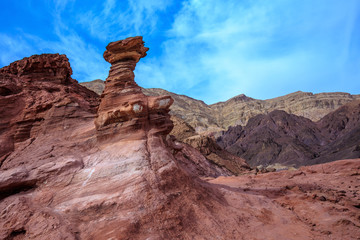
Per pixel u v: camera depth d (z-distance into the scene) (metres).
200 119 162.88
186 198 11.07
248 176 27.34
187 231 9.12
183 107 178.88
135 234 8.20
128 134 13.82
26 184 11.15
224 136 131.88
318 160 74.88
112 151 13.05
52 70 21.14
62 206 9.75
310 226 11.14
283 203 14.50
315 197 14.86
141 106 14.05
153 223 8.88
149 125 14.59
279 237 9.75
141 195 9.92
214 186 16.17
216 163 49.81
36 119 16.55
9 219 8.98
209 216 10.39
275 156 92.38
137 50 16.30
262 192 17.20
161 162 12.30
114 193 10.05
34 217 8.98
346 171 22.14
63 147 13.96
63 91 19.52
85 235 8.24
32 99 17.48
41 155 13.21
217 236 9.20
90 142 14.42
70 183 11.05
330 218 11.57
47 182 11.16
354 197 14.98
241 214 11.74
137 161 11.73
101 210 9.34
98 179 10.98
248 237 9.55
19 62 20.83
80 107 18.05
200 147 55.34
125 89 15.23
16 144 15.12
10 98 16.80
